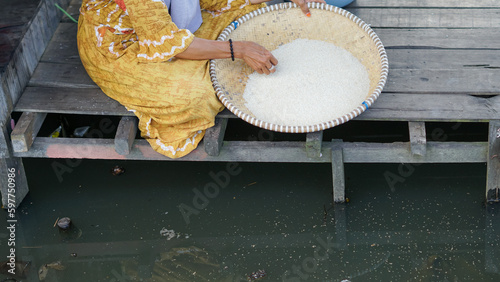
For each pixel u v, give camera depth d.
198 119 2.68
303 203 2.91
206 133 2.68
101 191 3.02
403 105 2.74
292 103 2.68
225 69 2.78
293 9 3.02
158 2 2.44
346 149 2.73
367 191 2.94
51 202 2.97
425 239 2.72
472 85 2.82
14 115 3.16
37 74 2.96
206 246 2.75
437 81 2.85
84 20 2.77
